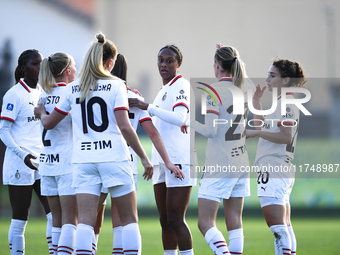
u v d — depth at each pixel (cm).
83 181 1098
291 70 1376
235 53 1296
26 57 1506
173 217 1327
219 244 1186
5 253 1884
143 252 2014
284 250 1278
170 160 1343
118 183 1086
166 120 1262
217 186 1233
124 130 1088
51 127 1170
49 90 1258
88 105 1102
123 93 1105
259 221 3516
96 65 1113
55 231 1280
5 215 3819
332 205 3697
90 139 1097
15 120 1480
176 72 1428
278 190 1307
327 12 7600
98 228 1437
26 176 1464
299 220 3534
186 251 1313
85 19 7200
